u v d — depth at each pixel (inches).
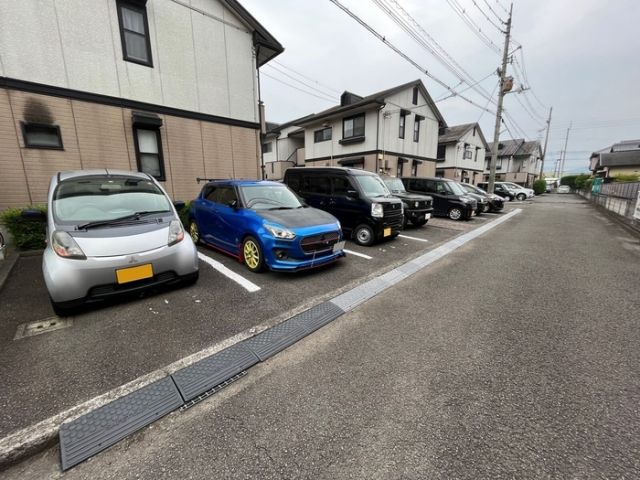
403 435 59.2
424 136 670.5
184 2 266.5
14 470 52.6
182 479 50.0
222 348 87.6
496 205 484.7
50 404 64.9
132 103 248.8
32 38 202.8
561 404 68.0
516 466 52.8
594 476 50.8
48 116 213.8
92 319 103.7
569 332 101.2
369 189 235.0
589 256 205.2
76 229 107.7
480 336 98.4
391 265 173.2
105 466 52.2
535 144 1295.5
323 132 668.7
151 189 143.6
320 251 152.6
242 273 154.6
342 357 86.0
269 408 65.9
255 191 176.7
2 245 173.5
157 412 63.7
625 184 394.0
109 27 231.5
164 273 118.2
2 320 102.2
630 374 79.0
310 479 50.2
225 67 301.7
